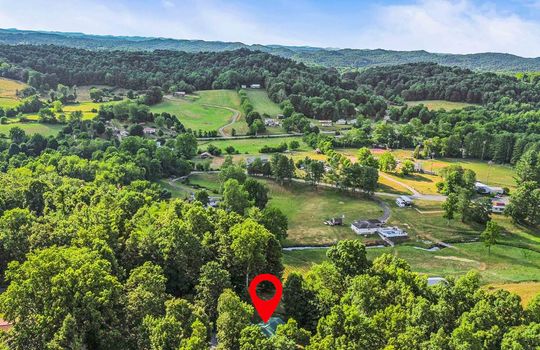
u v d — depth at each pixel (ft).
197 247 268.41
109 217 296.92
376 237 437.99
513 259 391.65
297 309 246.06
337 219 465.06
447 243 427.74
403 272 246.88
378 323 202.49
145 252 265.75
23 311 197.57
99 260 224.74
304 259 384.06
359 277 236.63
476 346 184.24
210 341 216.54
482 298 217.97
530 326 192.03
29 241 265.95
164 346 183.93
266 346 184.24
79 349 184.85
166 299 223.71
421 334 193.77
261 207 481.05
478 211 469.98
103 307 203.62
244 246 268.41
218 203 456.45
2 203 349.00
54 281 200.75
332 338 192.95
